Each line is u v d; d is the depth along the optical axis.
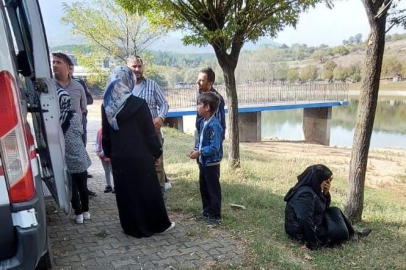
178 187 5.71
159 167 4.92
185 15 6.16
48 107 2.86
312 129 25.53
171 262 3.38
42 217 2.35
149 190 3.84
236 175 6.64
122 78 3.76
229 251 3.60
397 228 4.41
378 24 4.04
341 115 38.38
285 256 3.47
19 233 2.20
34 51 2.75
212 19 6.20
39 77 2.79
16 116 2.19
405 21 4.07
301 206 3.69
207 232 4.03
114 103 3.69
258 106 23.12
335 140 26.41
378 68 4.19
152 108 4.75
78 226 4.21
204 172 4.30
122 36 17.08
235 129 6.90
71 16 16.42
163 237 3.92
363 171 4.44
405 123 33.28
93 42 17.12
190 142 12.77
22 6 2.96
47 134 2.89
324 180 3.82
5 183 2.18
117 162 3.77
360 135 4.37
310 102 25.06
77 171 4.14
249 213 4.62
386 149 18.83
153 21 6.41
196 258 3.46
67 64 4.82
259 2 5.90
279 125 34.09
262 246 3.65
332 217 3.80
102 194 5.50
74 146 4.05
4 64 2.16
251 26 6.31
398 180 9.69
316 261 3.38
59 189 2.97
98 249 3.63
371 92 4.25
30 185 2.27
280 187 6.04
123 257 3.47
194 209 4.70
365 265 3.31
